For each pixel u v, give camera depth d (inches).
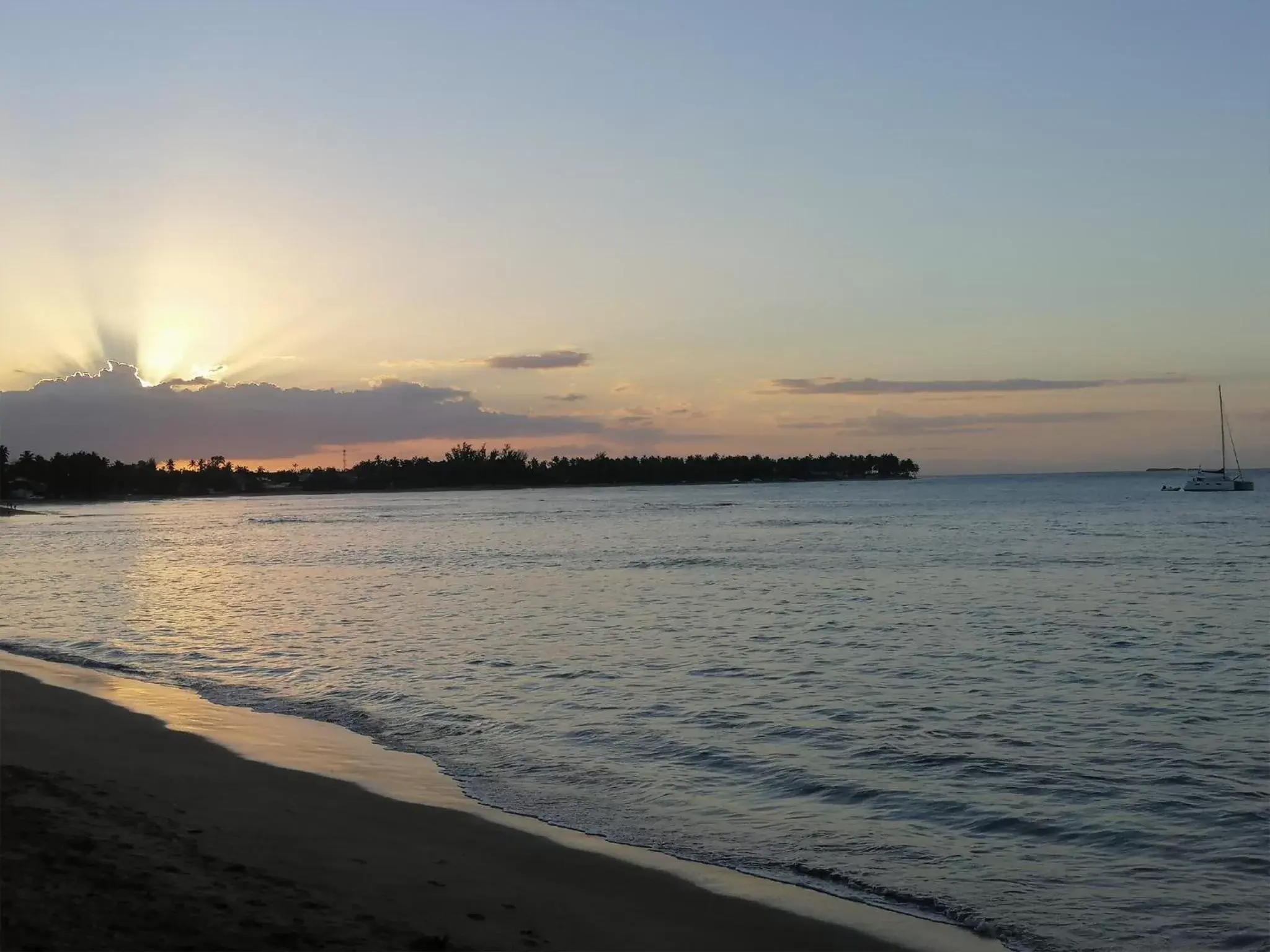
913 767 666.2
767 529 4040.4
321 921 368.2
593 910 417.7
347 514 6594.5
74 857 409.7
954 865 488.1
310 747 697.0
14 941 317.7
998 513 5216.5
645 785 619.8
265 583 2084.2
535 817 550.0
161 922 346.0
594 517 5477.4
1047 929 415.2
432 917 394.9
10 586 2078.0
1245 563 2297.0
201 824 498.6
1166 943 404.2
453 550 3024.1
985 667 1050.7
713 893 443.8
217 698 886.4
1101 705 860.0
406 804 563.2
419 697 898.1
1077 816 563.8
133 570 2455.7
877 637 1268.5
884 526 4143.7
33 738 693.9
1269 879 469.1
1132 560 2385.6
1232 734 754.2
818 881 464.4
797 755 695.7
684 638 1259.8
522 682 969.5
